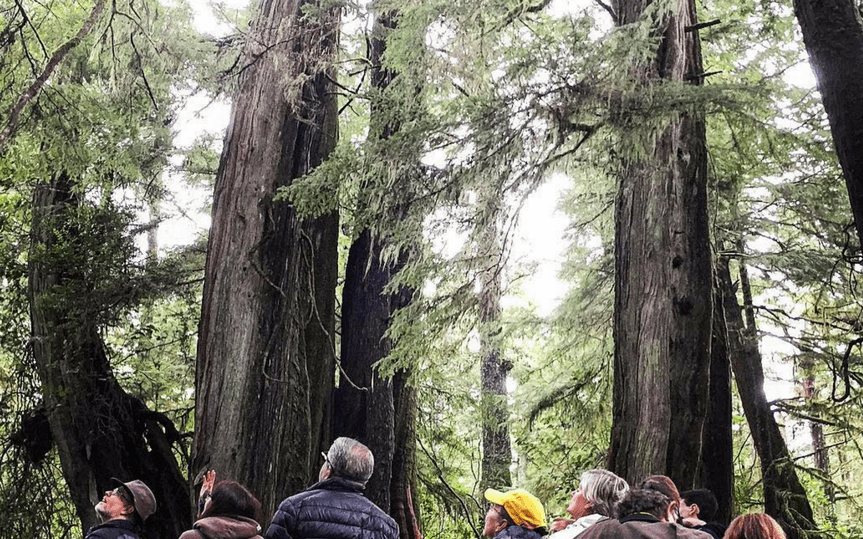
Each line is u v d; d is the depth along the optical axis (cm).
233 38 1111
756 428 1240
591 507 472
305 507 469
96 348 1239
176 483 1219
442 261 911
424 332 953
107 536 473
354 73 1250
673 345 760
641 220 788
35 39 1100
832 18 538
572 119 759
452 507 1556
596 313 1330
